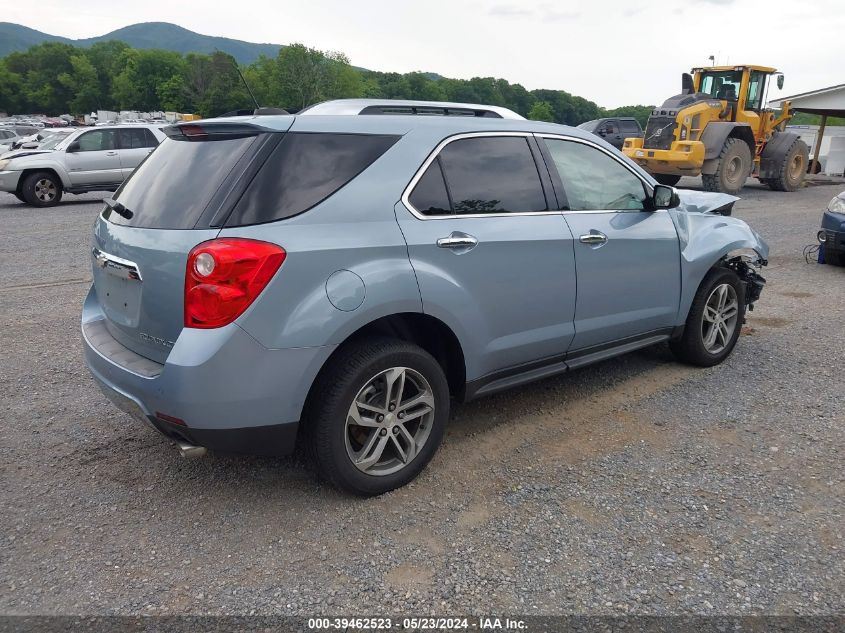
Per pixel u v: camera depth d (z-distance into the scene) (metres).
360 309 2.83
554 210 3.68
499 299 3.39
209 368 2.59
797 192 18.28
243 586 2.54
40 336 5.54
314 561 2.68
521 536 2.84
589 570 2.62
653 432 3.83
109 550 2.76
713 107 16.02
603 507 3.06
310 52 124.06
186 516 3.00
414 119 3.26
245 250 2.59
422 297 3.04
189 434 2.70
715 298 4.80
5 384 4.53
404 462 3.19
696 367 4.89
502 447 3.66
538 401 4.29
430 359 3.14
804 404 4.21
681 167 15.93
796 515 2.99
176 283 2.66
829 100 23.05
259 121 2.88
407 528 2.90
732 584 2.54
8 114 157.12
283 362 2.69
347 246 2.82
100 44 176.50
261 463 3.48
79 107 153.12
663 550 2.74
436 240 3.10
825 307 6.54
